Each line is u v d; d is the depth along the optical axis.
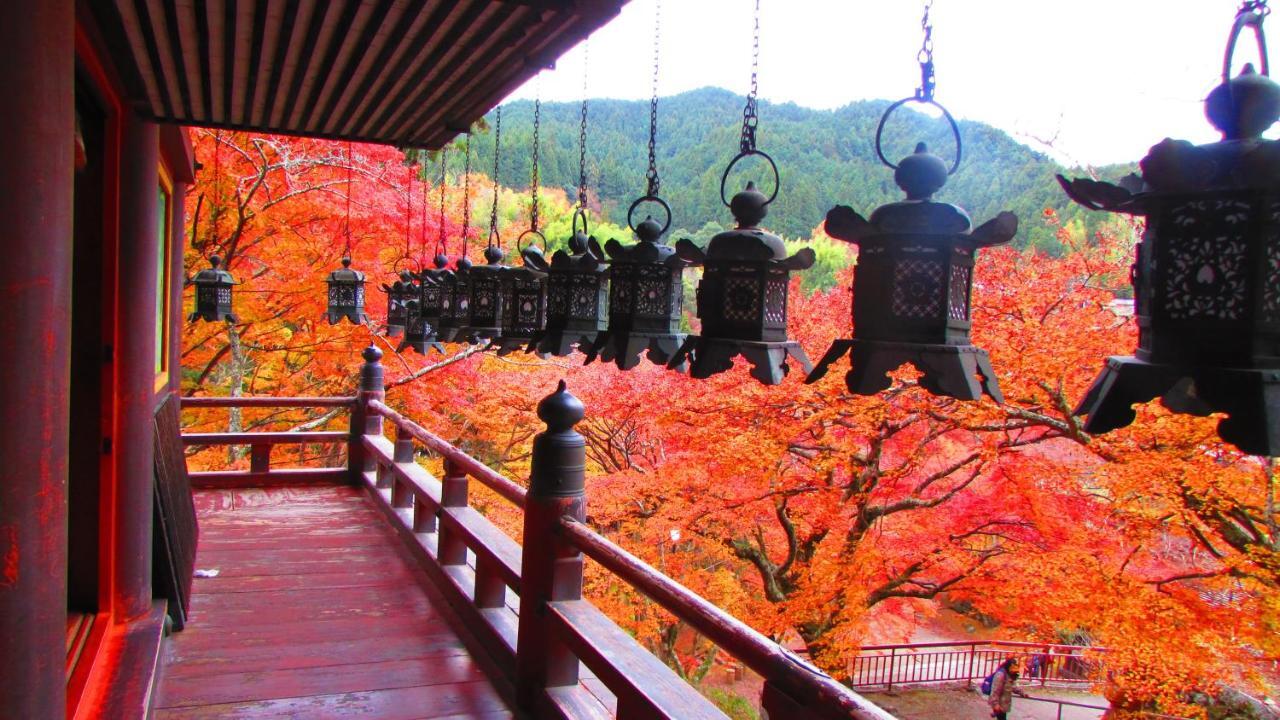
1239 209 1.08
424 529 5.25
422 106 3.83
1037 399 6.62
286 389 11.15
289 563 5.02
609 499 8.73
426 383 10.47
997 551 7.81
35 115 1.55
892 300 1.48
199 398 6.58
